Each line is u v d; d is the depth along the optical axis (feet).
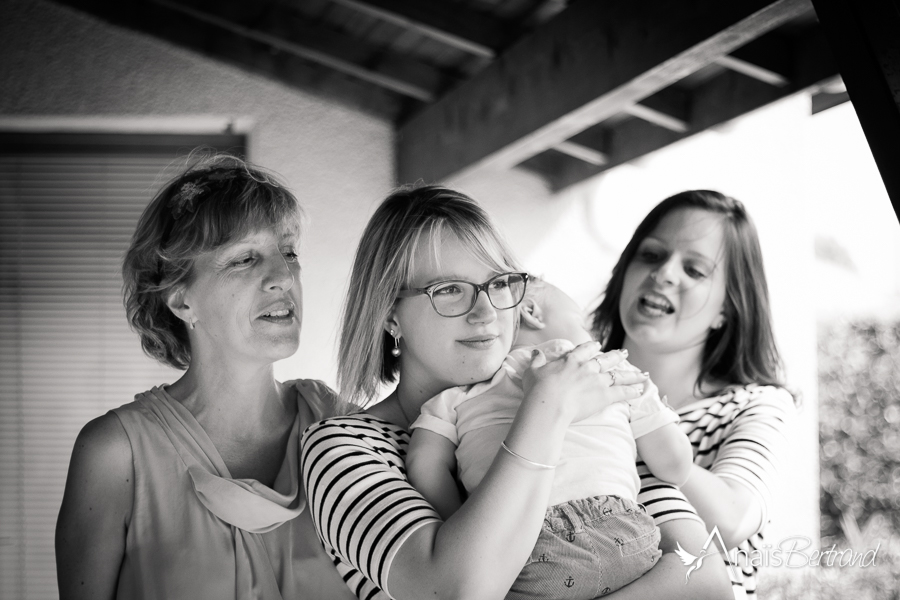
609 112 11.30
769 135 16.38
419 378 5.52
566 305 6.19
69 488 5.65
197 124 15.71
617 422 5.24
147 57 15.43
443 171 14.67
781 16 8.52
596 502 4.84
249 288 5.72
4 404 15.02
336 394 6.44
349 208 15.93
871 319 20.89
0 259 15.19
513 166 16.21
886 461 19.98
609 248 16.29
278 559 5.65
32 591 14.76
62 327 15.20
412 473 5.04
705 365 7.46
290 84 15.83
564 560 4.71
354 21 14.05
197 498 5.67
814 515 15.33
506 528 4.28
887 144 5.42
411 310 5.29
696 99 13.14
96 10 15.19
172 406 5.92
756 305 7.40
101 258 15.34
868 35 5.48
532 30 12.89
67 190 15.40
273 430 6.09
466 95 14.02
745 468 6.33
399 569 4.34
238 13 14.19
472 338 5.24
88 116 15.17
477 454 4.98
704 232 7.29
